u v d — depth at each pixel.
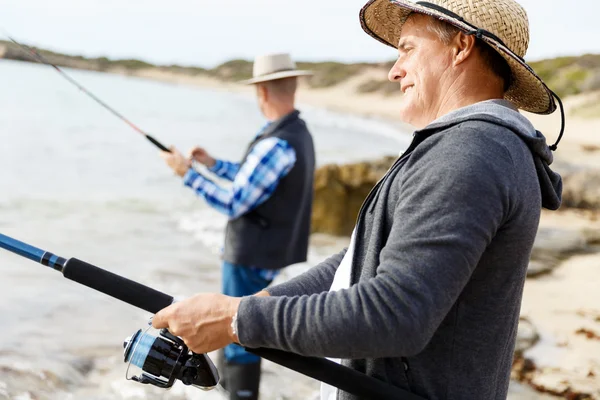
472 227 1.11
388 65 68.69
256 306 1.22
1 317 3.96
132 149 16.14
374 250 1.25
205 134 22.25
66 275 1.38
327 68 72.50
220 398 3.01
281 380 3.43
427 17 1.33
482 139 1.16
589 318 4.18
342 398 1.36
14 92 32.84
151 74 99.31
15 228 7.02
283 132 2.97
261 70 3.08
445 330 1.23
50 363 3.38
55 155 14.05
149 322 1.42
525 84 1.37
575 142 23.89
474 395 1.24
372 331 1.13
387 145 22.17
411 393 1.25
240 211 2.95
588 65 42.78
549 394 3.19
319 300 1.18
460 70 1.31
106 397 3.09
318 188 7.00
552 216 8.04
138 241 6.64
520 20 1.31
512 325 1.27
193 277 5.35
